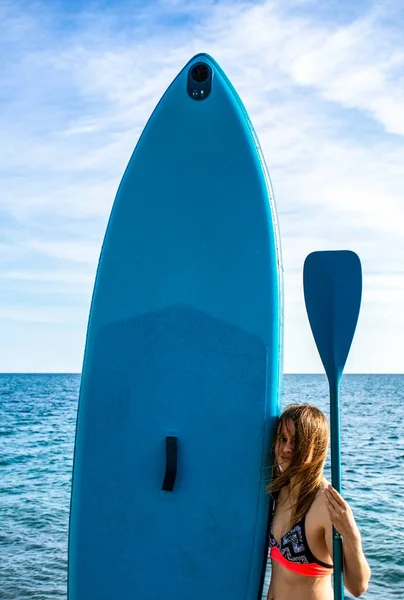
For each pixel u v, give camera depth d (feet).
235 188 12.10
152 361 11.85
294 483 10.13
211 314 11.78
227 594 11.12
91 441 11.88
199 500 11.36
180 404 11.65
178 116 12.54
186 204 12.21
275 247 11.82
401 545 28.76
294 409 10.42
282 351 11.71
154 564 11.41
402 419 78.59
